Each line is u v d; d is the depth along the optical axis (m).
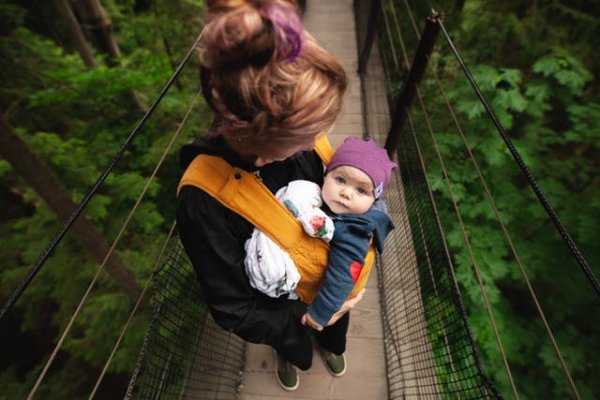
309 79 0.41
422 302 1.52
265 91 0.40
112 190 3.10
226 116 0.45
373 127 2.81
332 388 1.53
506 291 3.24
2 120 2.03
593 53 3.09
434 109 3.42
